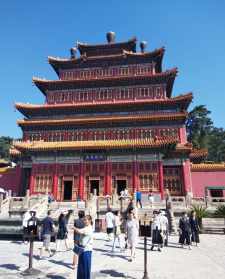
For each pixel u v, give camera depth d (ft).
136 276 46.01
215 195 173.17
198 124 383.86
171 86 223.51
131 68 219.41
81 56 221.46
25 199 134.00
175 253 67.10
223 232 104.17
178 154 179.83
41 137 197.67
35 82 212.64
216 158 389.80
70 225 104.78
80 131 194.49
